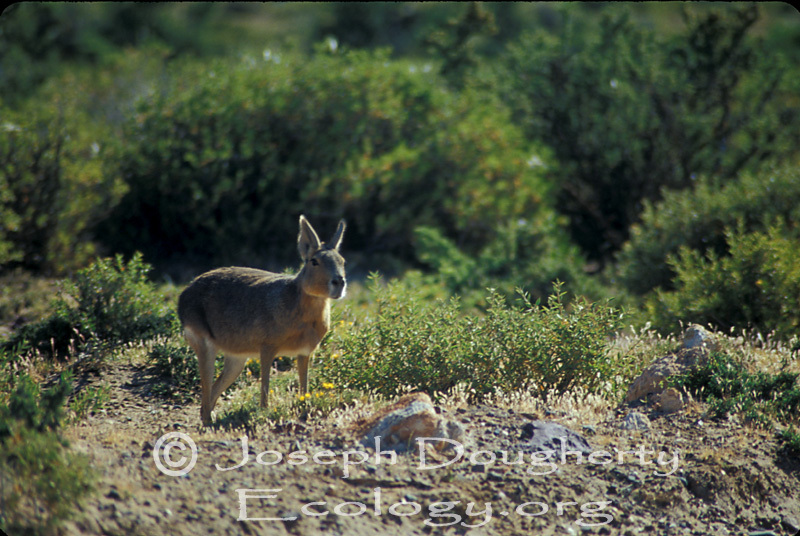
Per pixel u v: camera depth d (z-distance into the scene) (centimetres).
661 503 2025
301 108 6247
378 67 6788
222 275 2734
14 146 5166
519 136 6725
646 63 6788
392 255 6394
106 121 6712
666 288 4528
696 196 4853
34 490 1596
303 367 2653
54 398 1978
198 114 5988
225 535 1653
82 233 5541
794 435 2286
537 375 2842
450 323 3020
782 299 3541
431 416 2227
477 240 6381
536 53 7206
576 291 4488
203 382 2705
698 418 2472
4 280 4791
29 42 9912
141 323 3703
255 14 16562
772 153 6325
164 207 5844
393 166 6141
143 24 12031
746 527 1973
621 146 6638
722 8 6762
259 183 5972
